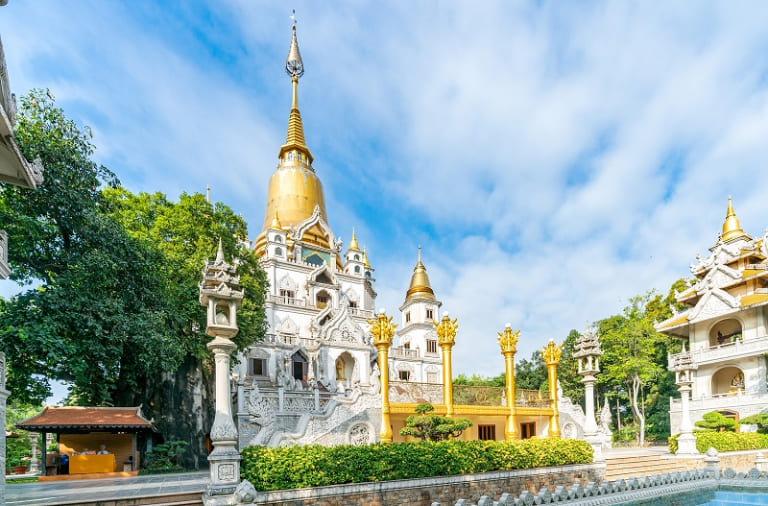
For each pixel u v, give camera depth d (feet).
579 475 70.33
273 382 134.51
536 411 82.99
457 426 66.80
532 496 42.78
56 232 67.72
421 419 66.49
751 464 94.07
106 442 78.54
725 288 131.34
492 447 62.49
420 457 55.01
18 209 64.44
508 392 81.15
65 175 66.95
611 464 81.71
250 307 101.14
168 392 89.92
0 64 30.37
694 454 87.30
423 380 183.11
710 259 140.46
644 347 151.74
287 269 179.22
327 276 186.60
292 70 243.81
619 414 178.40
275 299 165.89
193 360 94.38
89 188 73.15
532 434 91.50
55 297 60.75
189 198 102.32
